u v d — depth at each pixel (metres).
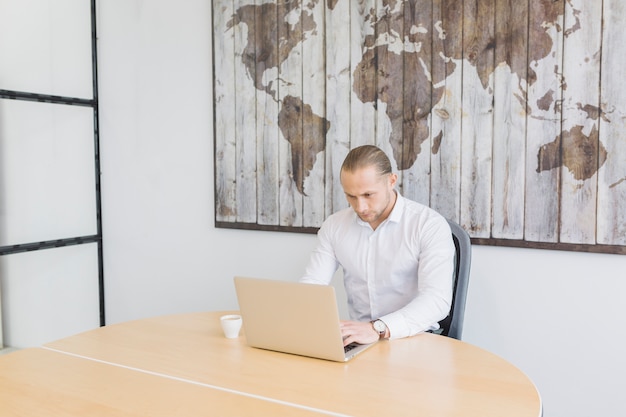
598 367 2.17
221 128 2.91
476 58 2.28
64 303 3.50
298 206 2.73
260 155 2.81
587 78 2.09
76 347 1.67
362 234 2.08
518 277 2.29
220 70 2.89
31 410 1.24
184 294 3.15
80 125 3.34
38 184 3.48
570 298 2.20
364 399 1.26
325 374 1.42
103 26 3.25
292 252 2.79
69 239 3.20
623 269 2.10
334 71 2.59
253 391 1.32
